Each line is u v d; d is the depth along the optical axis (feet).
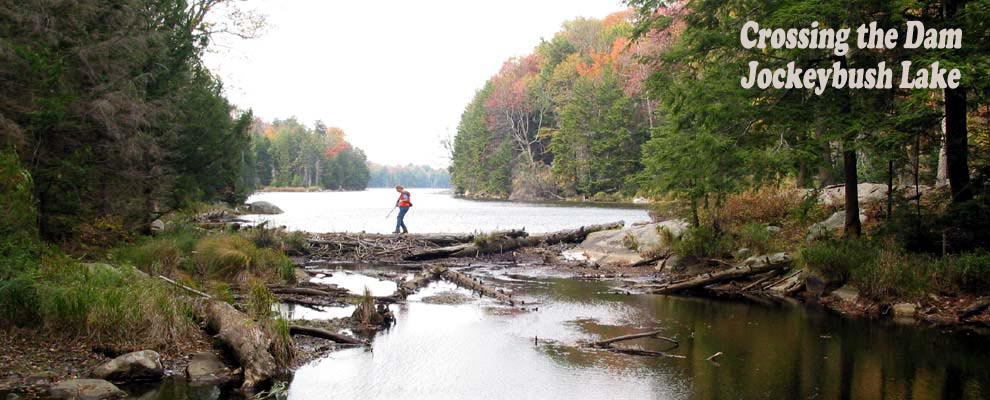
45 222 43.06
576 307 41.11
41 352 25.12
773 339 32.94
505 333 33.81
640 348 30.96
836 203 65.21
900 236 46.16
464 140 343.46
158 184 53.21
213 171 62.39
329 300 41.98
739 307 41.68
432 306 41.09
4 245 29.22
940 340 32.81
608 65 231.91
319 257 67.51
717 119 48.60
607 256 65.26
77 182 42.60
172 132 52.37
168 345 27.30
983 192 43.78
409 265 62.03
